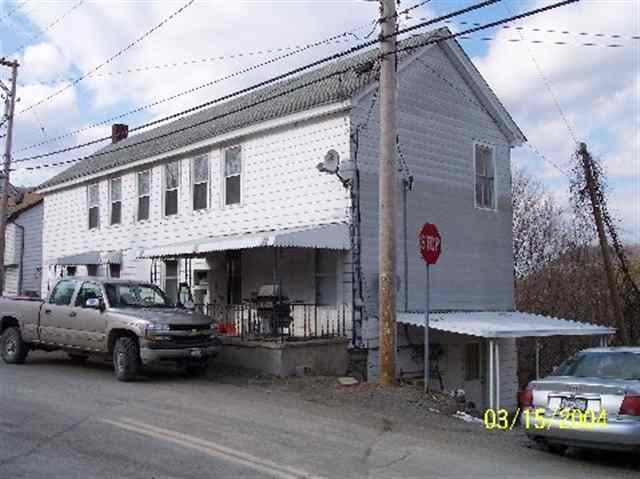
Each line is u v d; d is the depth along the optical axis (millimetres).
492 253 20062
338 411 10930
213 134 19125
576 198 25516
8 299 16219
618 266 28375
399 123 17531
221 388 12617
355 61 19875
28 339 15391
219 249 15844
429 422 10711
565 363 9898
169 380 13438
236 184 18828
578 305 30625
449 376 18422
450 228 18703
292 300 17125
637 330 26375
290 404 11281
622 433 7984
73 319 14375
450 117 19047
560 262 33156
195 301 19688
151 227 22031
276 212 17562
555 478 7504
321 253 16562
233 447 8172
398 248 17172
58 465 7188
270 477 6977
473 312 18953
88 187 25844
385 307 12969
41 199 32438
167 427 9125
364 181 16125
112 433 8711
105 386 12508
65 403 10688
